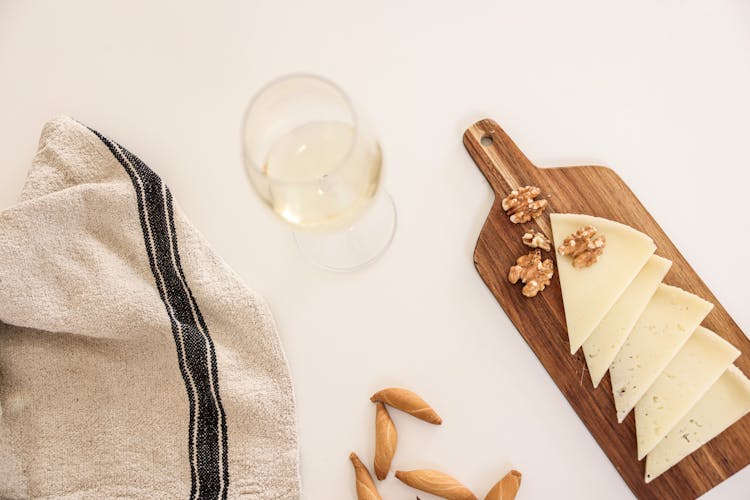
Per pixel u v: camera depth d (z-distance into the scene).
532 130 0.72
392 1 0.74
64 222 0.69
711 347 0.65
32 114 0.74
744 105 0.72
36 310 0.68
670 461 0.66
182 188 0.72
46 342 0.69
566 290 0.67
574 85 0.73
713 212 0.70
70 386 0.69
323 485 0.68
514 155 0.71
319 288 0.70
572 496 0.67
